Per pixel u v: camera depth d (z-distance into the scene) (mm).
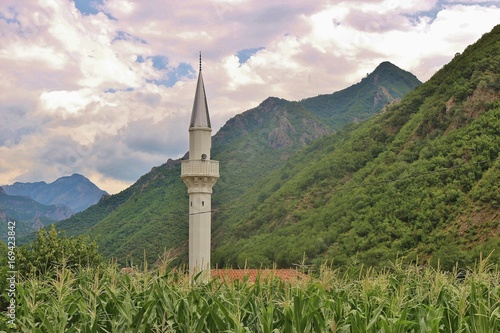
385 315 14125
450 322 13281
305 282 17359
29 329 14812
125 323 14156
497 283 15758
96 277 15320
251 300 15531
